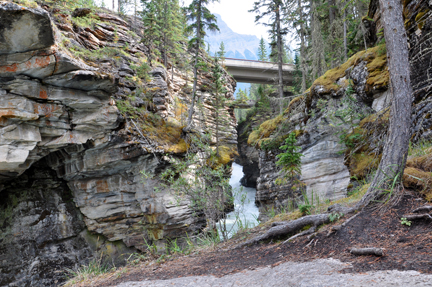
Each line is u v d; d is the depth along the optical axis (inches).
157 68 837.8
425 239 131.0
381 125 320.5
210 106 1215.6
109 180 592.1
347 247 149.6
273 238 210.1
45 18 332.5
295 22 887.7
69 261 568.7
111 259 613.9
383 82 347.6
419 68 298.8
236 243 248.4
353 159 375.6
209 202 317.1
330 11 778.2
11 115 395.5
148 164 560.7
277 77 1174.3
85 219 612.4
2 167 434.3
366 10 686.5
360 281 109.8
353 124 382.0
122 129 534.0
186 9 796.6
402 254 123.5
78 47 510.9
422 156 218.7
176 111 966.4
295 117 536.1
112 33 763.4
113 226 610.9
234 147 1244.5
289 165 383.9
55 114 450.0
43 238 556.7
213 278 165.5
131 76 677.3
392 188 169.6
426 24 299.6
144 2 977.5
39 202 571.8
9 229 530.6
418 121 286.5
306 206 239.9
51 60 383.9
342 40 729.6
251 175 1574.8
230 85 1414.9
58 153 568.7
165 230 577.0
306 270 136.6
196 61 824.3
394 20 186.5
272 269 152.9
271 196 564.7
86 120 484.4
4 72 380.5
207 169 329.1
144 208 578.2
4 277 501.4
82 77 422.3
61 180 611.5
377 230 154.9
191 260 237.3
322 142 451.2
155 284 179.8
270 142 580.4
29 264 527.5
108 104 495.2
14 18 320.5
